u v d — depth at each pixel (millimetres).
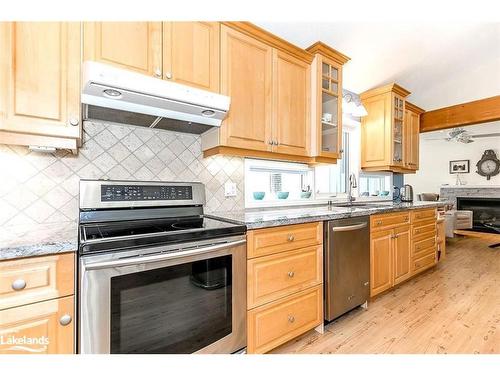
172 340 1159
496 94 3418
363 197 3412
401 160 3426
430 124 3998
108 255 1001
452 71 3496
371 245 2273
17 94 1063
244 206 2176
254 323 1470
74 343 961
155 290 1113
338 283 1934
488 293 2549
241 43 1748
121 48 1292
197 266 1243
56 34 1146
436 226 3328
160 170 1744
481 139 6320
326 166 3016
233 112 1710
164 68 1414
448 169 6812
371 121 3330
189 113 1506
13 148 1284
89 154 1496
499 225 5891
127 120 1514
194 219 1626
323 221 1861
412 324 1971
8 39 1050
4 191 1265
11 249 847
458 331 1866
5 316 847
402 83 3506
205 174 1942
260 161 2299
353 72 2951
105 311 989
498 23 2508
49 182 1374
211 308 1290
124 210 1514
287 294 1632
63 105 1156
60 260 941
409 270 2758
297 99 2100
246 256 1443
